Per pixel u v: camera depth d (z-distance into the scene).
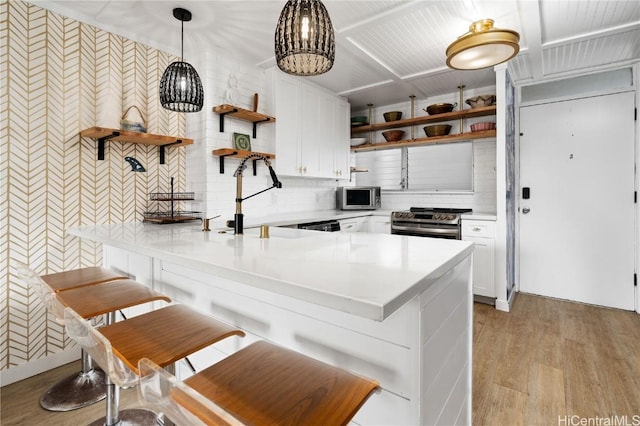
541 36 2.62
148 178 2.77
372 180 4.88
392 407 1.06
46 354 2.21
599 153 3.27
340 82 3.76
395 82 3.74
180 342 1.15
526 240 3.69
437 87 3.92
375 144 4.44
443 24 2.48
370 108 4.65
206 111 2.91
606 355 2.30
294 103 3.56
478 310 3.20
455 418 1.39
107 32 2.48
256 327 1.41
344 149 4.32
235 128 3.16
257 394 0.88
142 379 0.74
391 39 2.72
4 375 2.04
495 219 3.23
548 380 2.02
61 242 2.28
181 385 0.63
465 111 3.68
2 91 2.01
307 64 1.68
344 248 1.46
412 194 4.53
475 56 2.22
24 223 2.11
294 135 3.58
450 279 1.29
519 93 3.68
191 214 2.97
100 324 2.47
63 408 1.80
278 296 1.33
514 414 1.73
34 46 2.13
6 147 2.04
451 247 1.48
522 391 1.92
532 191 3.63
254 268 1.07
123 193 2.60
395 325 1.04
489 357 2.30
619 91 3.15
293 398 0.86
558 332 2.68
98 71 2.44
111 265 2.38
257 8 2.29
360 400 0.86
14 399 1.90
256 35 2.69
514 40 2.04
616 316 3.02
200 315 1.38
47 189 2.21
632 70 3.11
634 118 3.10
